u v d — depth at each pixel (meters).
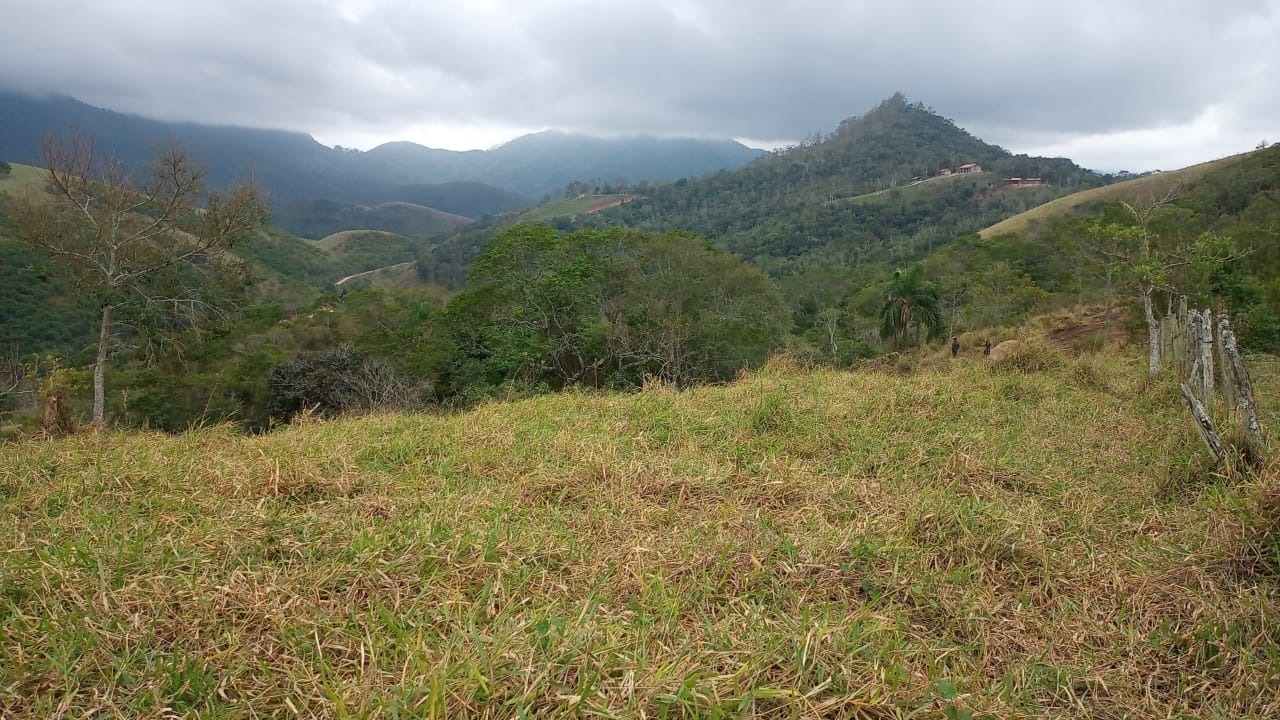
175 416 18.92
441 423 6.39
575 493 4.36
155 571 2.93
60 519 3.56
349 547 3.20
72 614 2.58
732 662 2.36
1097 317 27.83
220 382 20.09
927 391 7.71
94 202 17.86
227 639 2.46
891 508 4.10
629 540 3.55
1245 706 2.46
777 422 6.09
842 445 5.62
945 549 3.53
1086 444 5.94
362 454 5.07
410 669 2.29
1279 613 2.91
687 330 21.62
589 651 2.37
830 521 3.98
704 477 4.58
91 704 2.15
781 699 2.18
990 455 5.32
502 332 20.94
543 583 3.03
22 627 2.52
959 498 4.35
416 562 3.11
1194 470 4.68
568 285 20.52
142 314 18.33
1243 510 3.64
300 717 2.10
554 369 21.55
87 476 4.27
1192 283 16.56
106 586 2.71
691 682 2.14
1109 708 2.46
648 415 6.64
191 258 19.59
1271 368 11.56
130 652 2.39
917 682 2.37
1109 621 3.02
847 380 9.05
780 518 3.94
